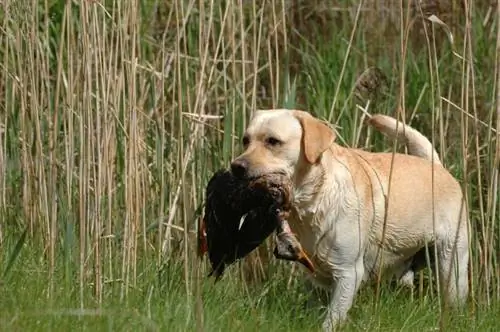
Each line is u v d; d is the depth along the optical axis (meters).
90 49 13.36
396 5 19.12
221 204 12.53
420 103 17.52
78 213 13.89
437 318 13.33
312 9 19.66
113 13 13.59
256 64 14.70
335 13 19.44
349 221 13.17
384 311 13.27
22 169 14.95
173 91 15.03
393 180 13.84
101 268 13.08
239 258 12.92
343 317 13.08
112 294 12.65
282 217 12.23
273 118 12.81
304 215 13.01
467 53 14.12
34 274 12.49
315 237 13.12
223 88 16.30
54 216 13.20
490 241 14.20
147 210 15.22
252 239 12.62
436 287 14.70
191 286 12.78
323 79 17.36
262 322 11.97
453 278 14.28
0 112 16.05
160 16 18.67
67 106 13.66
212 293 12.78
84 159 13.21
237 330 11.25
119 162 14.83
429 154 14.66
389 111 17.42
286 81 14.96
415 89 17.48
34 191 14.38
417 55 19.05
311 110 17.53
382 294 14.02
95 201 13.18
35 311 10.35
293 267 14.87
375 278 14.02
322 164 12.98
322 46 18.52
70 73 13.54
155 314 11.38
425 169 14.26
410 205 13.89
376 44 18.83
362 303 13.84
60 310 10.39
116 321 10.53
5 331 9.73
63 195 14.16
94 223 13.17
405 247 14.09
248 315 12.37
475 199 16.41
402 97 13.23
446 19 18.61
